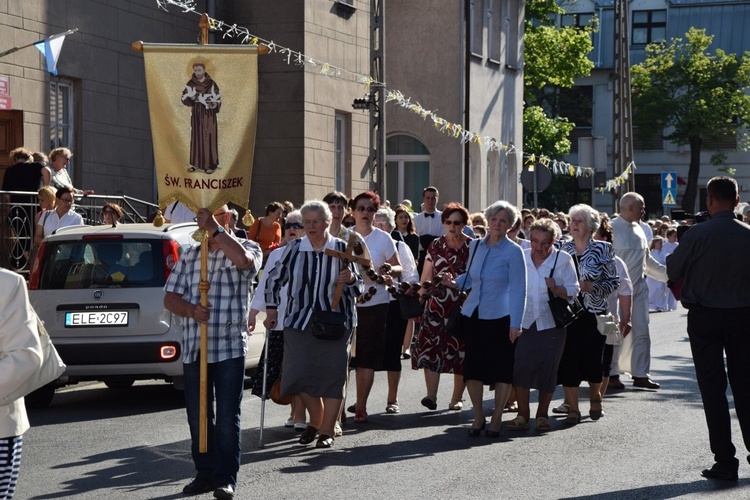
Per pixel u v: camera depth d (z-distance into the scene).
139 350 15.13
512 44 53.00
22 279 6.68
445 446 12.89
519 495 10.35
